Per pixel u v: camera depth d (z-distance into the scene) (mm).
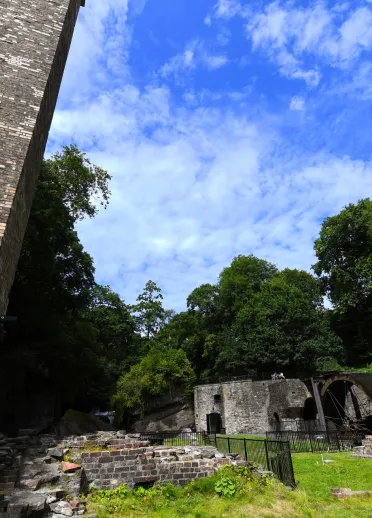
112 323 43719
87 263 29453
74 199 24734
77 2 12984
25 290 21250
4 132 8719
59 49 10898
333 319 39188
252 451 12688
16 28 10055
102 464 8797
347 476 11516
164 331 48156
